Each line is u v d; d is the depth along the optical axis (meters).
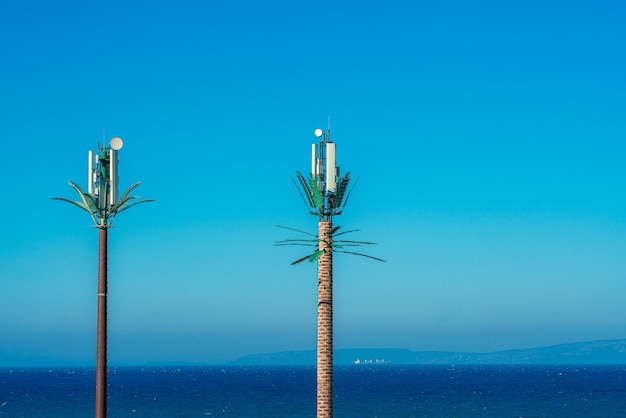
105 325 27.77
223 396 195.88
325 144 31.55
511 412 140.38
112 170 27.80
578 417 130.00
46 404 161.50
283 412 139.38
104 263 27.86
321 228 31.36
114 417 129.88
